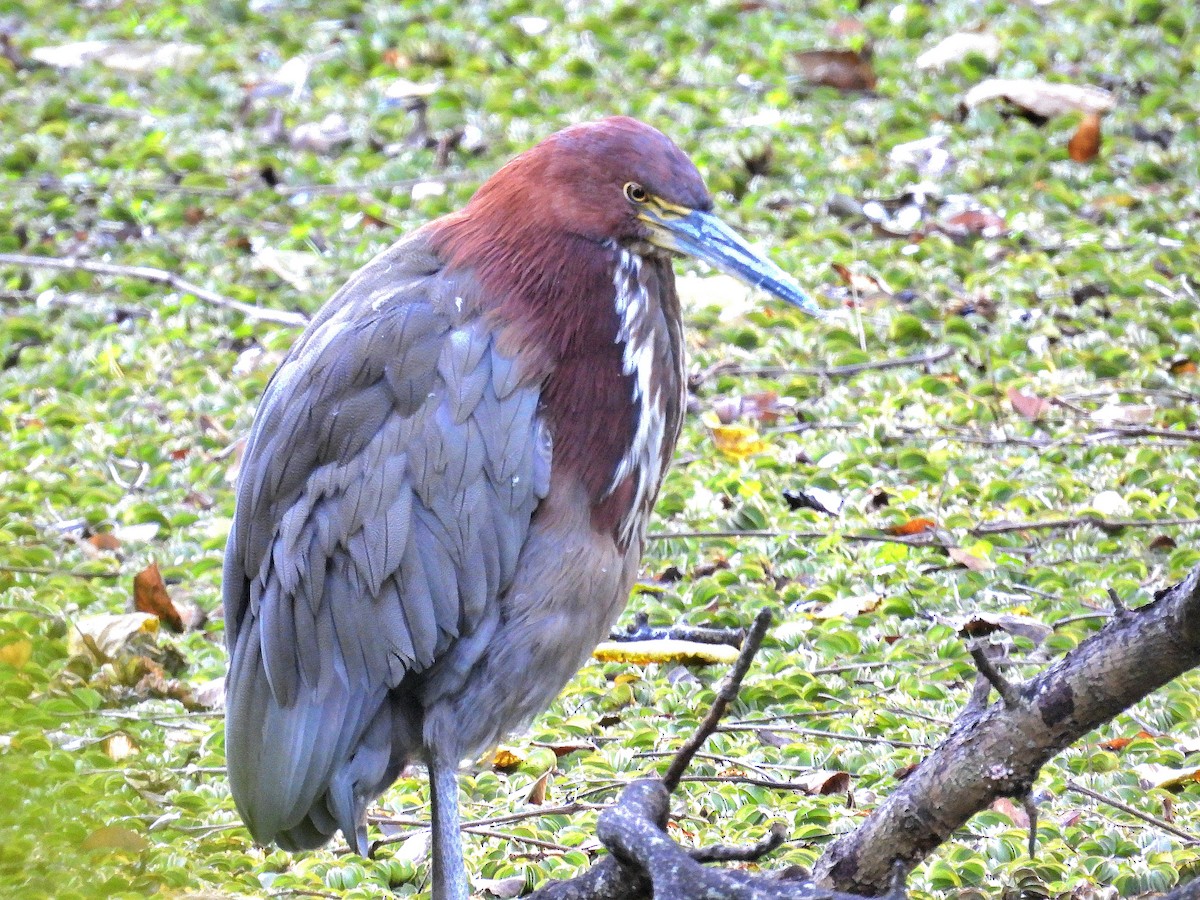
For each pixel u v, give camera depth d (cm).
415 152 1639
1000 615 980
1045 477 1131
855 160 1557
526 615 739
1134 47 1678
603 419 747
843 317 1348
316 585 733
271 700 745
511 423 732
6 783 711
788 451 1190
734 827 812
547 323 741
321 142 1683
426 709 746
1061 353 1273
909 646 970
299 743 737
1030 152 1544
